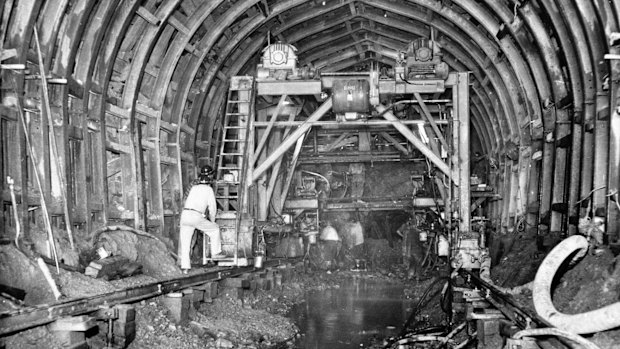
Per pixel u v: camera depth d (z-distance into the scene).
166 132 10.45
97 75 8.13
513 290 7.12
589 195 7.21
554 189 8.82
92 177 7.98
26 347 4.88
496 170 13.42
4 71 6.16
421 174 16.22
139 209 8.99
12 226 6.23
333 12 12.13
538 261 8.12
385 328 8.97
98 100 8.16
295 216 15.02
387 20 12.27
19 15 6.23
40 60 6.54
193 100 11.38
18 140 6.22
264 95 11.07
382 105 10.54
